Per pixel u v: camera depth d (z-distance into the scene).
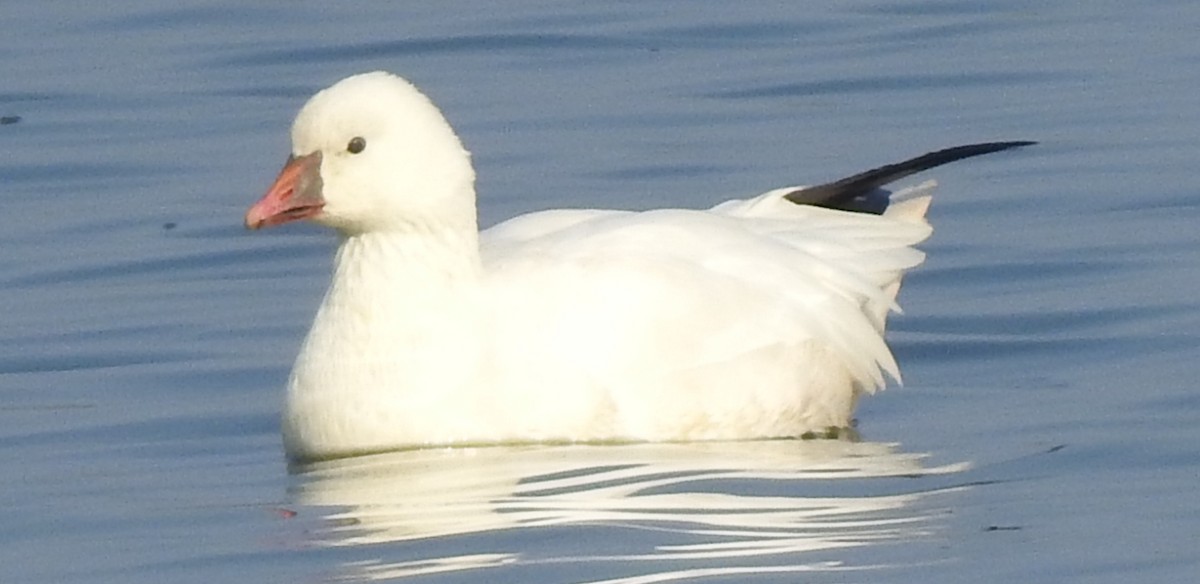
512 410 12.86
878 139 19.78
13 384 14.78
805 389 13.42
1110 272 16.41
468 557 11.12
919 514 11.75
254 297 16.55
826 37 23.19
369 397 12.91
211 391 14.58
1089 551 11.12
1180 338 14.96
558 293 13.02
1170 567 10.88
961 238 17.33
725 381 13.15
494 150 19.95
